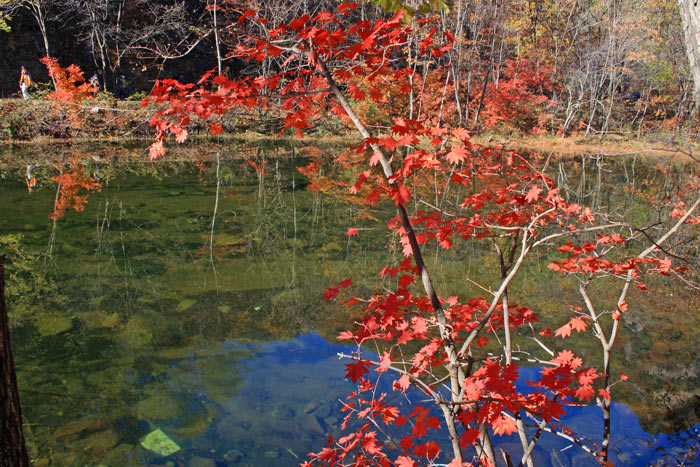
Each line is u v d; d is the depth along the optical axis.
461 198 9.45
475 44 22.34
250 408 2.87
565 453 2.46
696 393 3.05
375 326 1.71
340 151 17.36
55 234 6.51
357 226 7.50
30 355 3.52
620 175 14.12
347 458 2.34
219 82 1.59
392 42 1.84
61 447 2.51
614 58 23.12
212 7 17.69
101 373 3.29
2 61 19.23
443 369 3.29
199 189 9.96
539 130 22.95
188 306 4.46
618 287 5.06
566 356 1.85
